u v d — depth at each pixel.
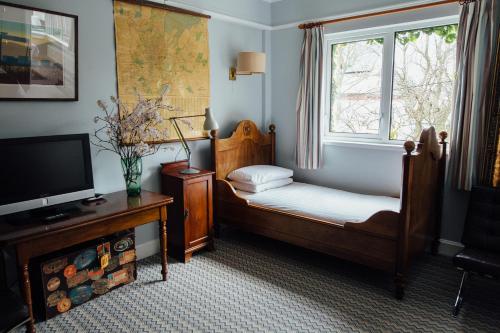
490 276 2.27
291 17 4.01
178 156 3.49
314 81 3.80
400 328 2.25
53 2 2.53
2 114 2.37
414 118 3.45
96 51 2.80
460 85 2.95
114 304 2.54
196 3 3.42
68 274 2.44
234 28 3.87
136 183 2.83
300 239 3.09
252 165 4.07
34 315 2.42
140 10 3.02
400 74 3.47
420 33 3.32
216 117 3.81
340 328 2.26
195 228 3.26
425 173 2.76
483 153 2.92
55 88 2.57
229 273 2.99
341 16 3.61
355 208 3.02
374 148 3.57
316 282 2.84
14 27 2.34
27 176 2.32
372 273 2.98
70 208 2.48
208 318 2.37
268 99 4.33
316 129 3.85
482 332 2.21
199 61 3.53
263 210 3.29
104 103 2.83
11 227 2.15
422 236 2.91
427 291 2.69
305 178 4.17
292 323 2.31
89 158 2.63
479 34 2.82
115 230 2.47
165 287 2.77
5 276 2.27
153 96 3.19
